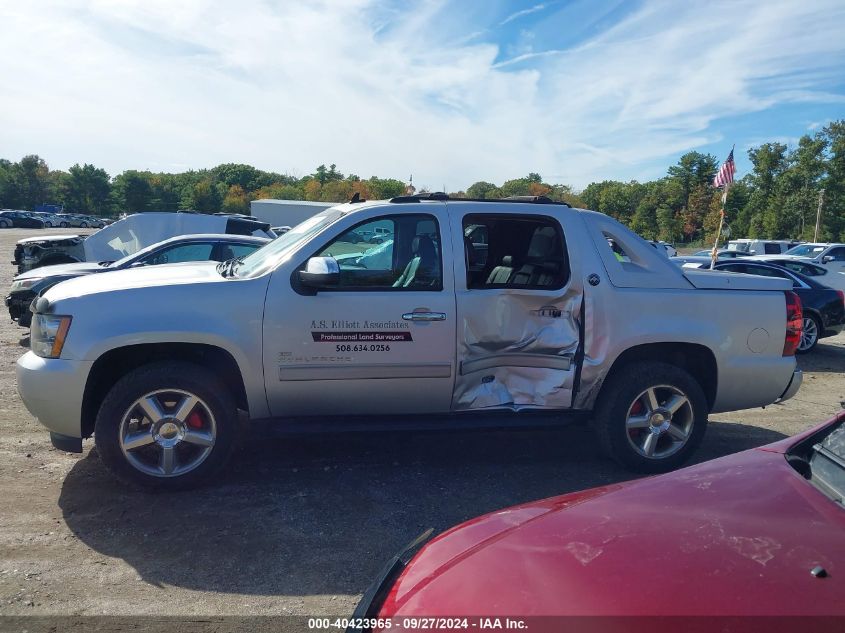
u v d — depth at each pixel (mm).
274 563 3602
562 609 1802
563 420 4906
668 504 2322
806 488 2355
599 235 4953
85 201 100000
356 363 4543
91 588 3311
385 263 4691
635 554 1998
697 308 4973
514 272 5379
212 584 3381
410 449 5453
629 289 4887
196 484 4473
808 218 56031
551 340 4816
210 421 4449
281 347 4461
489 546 2209
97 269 9500
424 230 4730
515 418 4832
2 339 9695
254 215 41156
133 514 4137
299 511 4238
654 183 80125
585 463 5246
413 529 4039
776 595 1771
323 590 3355
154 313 4324
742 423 6574
